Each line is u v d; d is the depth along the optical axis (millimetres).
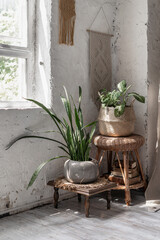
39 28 2523
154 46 2910
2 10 2344
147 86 2832
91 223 2092
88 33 2797
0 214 2205
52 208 2412
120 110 2418
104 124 2551
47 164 2498
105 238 1853
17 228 2016
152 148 2916
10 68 2398
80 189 2168
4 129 2209
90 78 2826
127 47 2967
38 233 1936
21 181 2326
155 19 2914
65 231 1963
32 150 2391
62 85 2580
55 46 2500
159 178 2572
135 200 2607
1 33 2348
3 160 2213
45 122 2471
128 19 2951
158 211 2334
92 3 2811
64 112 2611
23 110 2318
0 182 2199
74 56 2672
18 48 2412
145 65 2840
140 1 2857
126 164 2498
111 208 2404
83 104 2783
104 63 2965
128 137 2514
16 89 2453
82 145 2342
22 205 2336
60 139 2594
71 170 2254
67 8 2578
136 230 1973
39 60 2533
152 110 2904
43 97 2539
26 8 2482
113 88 3072
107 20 2980
